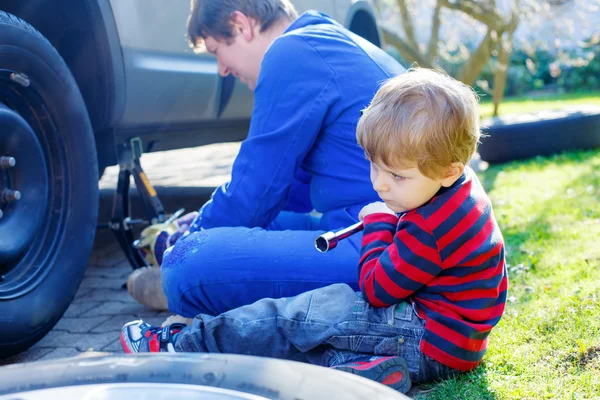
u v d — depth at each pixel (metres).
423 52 8.62
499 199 3.63
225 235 1.68
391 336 1.44
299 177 2.14
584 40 12.85
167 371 0.84
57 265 1.95
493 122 5.21
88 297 2.56
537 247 2.55
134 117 2.46
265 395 0.79
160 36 2.50
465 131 1.30
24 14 2.23
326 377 0.83
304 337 1.46
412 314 1.43
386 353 1.45
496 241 1.38
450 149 1.28
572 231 2.72
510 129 5.04
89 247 2.07
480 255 1.35
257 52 2.01
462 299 1.39
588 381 1.42
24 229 1.85
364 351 1.46
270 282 1.64
